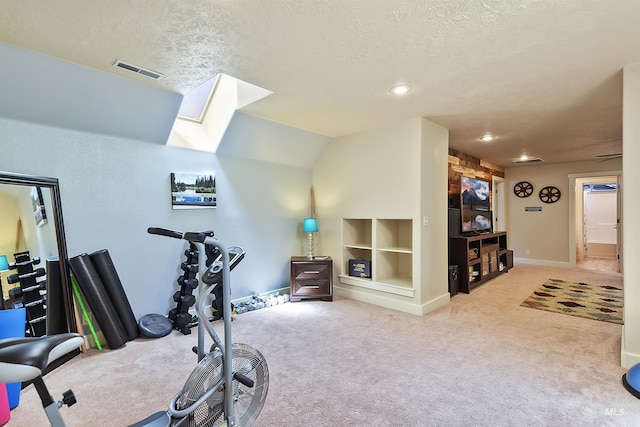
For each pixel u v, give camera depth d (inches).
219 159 149.1
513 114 137.5
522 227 290.8
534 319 137.8
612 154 228.8
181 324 123.5
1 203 90.4
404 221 175.9
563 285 201.2
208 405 61.2
